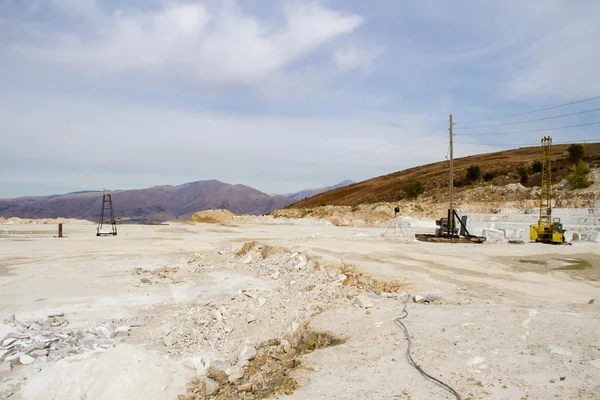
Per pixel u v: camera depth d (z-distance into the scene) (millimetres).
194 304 14273
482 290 13211
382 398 5855
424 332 8469
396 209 32250
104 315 13102
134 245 31703
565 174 66438
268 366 8508
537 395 5578
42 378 7512
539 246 25094
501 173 86875
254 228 47406
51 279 18312
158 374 7070
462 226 29594
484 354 7059
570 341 7332
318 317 10461
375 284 14141
